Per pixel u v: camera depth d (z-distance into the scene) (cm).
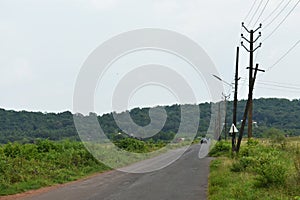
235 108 3684
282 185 1464
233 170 2239
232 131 3653
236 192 1362
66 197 1553
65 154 2911
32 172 2184
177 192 1608
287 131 7788
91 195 1584
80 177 2405
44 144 3052
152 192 1623
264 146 3553
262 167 1709
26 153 2658
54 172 2309
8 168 2075
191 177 2189
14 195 1678
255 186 1507
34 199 1537
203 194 1535
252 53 3145
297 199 1165
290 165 2038
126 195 1555
